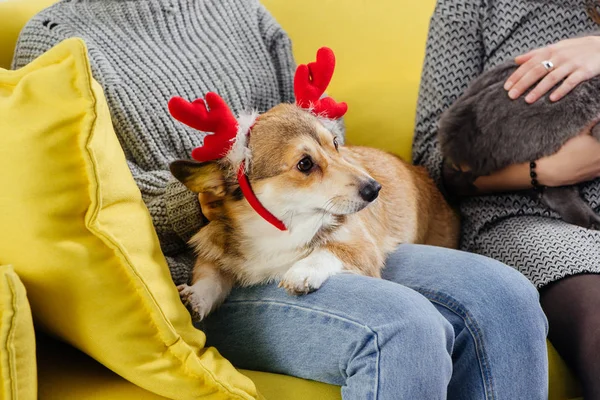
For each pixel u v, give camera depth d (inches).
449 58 71.9
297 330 46.1
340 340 43.4
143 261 40.9
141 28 61.9
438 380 41.5
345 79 79.2
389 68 80.4
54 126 36.6
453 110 66.3
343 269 50.6
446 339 44.5
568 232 59.4
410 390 40.4
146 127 56.6
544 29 69.4
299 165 49.9
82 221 38.0
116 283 38.6
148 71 58.5
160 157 56.7
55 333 41.5
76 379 42.4
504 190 66.3
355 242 53.5
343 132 70.2
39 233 36.7
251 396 41.8
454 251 55.4
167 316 40.8
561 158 60.1
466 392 46.4
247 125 49.6
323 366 44.9
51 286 37.3
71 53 36.4
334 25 79.6
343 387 43.1
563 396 54.1
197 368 40.1
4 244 37.5
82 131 37.0
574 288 54.3
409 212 66.2
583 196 63.1
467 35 71.7
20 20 69.2
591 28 68.7
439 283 49.7
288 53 70.3
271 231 51.3
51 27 60.9
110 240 37.9
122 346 39.0
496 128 62.0
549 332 55.4
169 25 63.2
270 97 67.4
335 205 50.3
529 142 60.2
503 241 62.3
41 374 42.3
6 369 34.7
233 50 65.5
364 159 64.9
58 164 36.9
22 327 35.6
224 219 51.7
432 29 74.1
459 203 74.9
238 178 48.6
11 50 67.7
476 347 46.1
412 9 81.8
